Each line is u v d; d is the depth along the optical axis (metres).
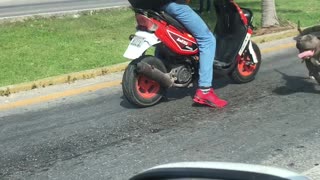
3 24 14.19
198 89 7.14
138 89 7.14
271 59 10.07
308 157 5.30
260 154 5.43
